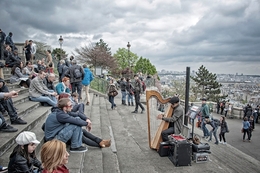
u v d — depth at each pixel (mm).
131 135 7242
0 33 11109
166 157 5523
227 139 13781
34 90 7023
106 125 7910
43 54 17266
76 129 4500
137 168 4824
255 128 17125
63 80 7555
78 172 3652
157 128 6562
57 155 2186
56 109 4512
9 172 2695
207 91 59156
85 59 35906
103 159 5125
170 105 5863
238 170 6172
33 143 2787
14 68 8172
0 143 3693
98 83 16609
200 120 11070
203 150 5312
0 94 4121
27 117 5500
